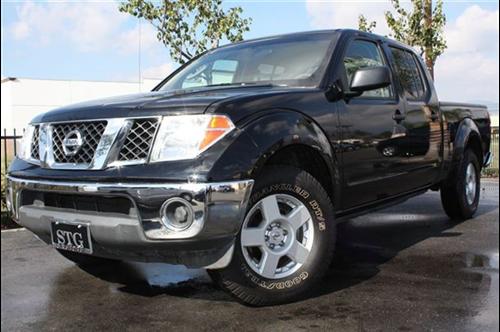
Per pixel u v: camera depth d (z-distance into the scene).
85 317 3.38
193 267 3.14
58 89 39.41
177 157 3.05
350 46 4.48
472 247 5.10
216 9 9.94
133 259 3.22
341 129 3.92
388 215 6.82
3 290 3.90
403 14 11.42
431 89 5.61
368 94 4.50
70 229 3.31
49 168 3.45
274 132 3.29
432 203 7.77
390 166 4.55
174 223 3.00
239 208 3.06
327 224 3.68
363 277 4.13
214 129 3.08
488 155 6.91
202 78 4.83
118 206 3.16
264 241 3.39
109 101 3.54
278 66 4.38
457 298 3.65
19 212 3.64
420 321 3.25
